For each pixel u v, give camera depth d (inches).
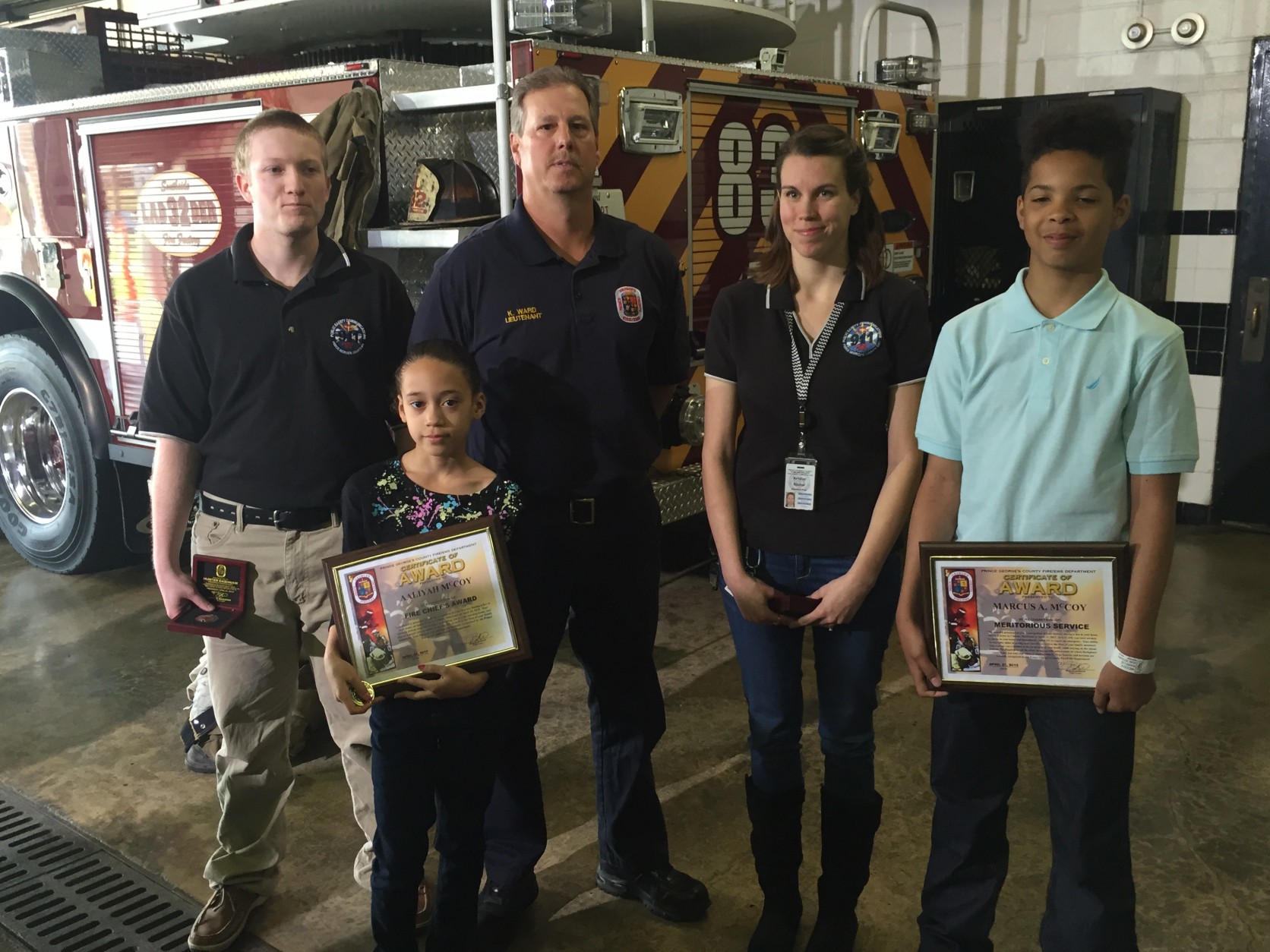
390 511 77.4
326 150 115.9
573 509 83.1
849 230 76.5
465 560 75.1
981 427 66.8
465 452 78.5
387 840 77.6
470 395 76.0
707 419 82.4
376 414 86.6
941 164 206.1
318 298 83.2
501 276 81.8
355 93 119.0
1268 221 185.5
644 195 131.0
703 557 183.3
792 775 83.0
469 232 115.0
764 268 79.0
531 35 124.1
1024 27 204.4
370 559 74.5
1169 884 95.9
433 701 76.2
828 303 77.4
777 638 80.1
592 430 82.6
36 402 182.9
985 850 71.3
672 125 132.1
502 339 81.8
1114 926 66.4
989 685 66.9
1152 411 62.1
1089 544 63.4
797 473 77.6
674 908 91.8
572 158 78.6
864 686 79.2
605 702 89.9
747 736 124.8
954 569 66.2
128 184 148.0
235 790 89.1
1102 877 66.5
